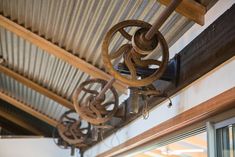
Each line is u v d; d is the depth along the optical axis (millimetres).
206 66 2955
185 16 3102
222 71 2742
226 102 2615
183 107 3365
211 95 2869
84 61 5273
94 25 4348
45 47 5238
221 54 2744
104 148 6516
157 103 3996
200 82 3088
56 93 7270
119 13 3912
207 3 3021
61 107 7859
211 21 2980
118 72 3012
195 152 5020
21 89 7895
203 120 3021
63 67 5930
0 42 5992
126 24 2867
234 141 2668
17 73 7008
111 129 5934
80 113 4625
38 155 9000
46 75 6637
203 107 2953
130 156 5559
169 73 3564
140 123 4633
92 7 4043
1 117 10102
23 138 9094
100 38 4547
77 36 4789
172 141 3934
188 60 3312
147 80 2977
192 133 3379
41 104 8312
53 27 4855
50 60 5891
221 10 2842
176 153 5164
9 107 9602
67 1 4168
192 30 3344
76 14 4332
